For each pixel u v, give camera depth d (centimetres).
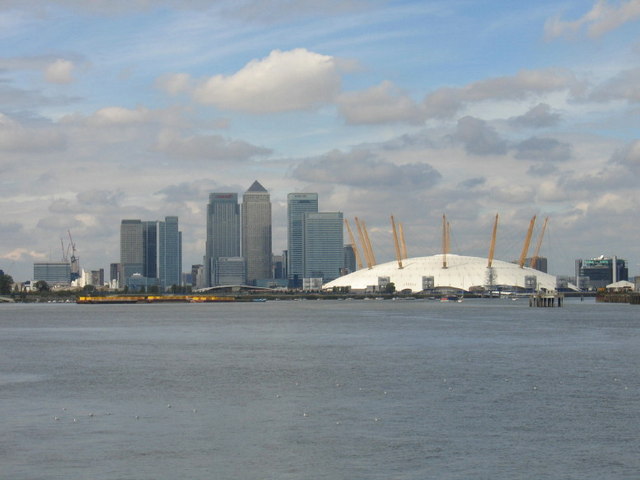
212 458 6444
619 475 5953
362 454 6538
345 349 15275
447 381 10431
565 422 7694
